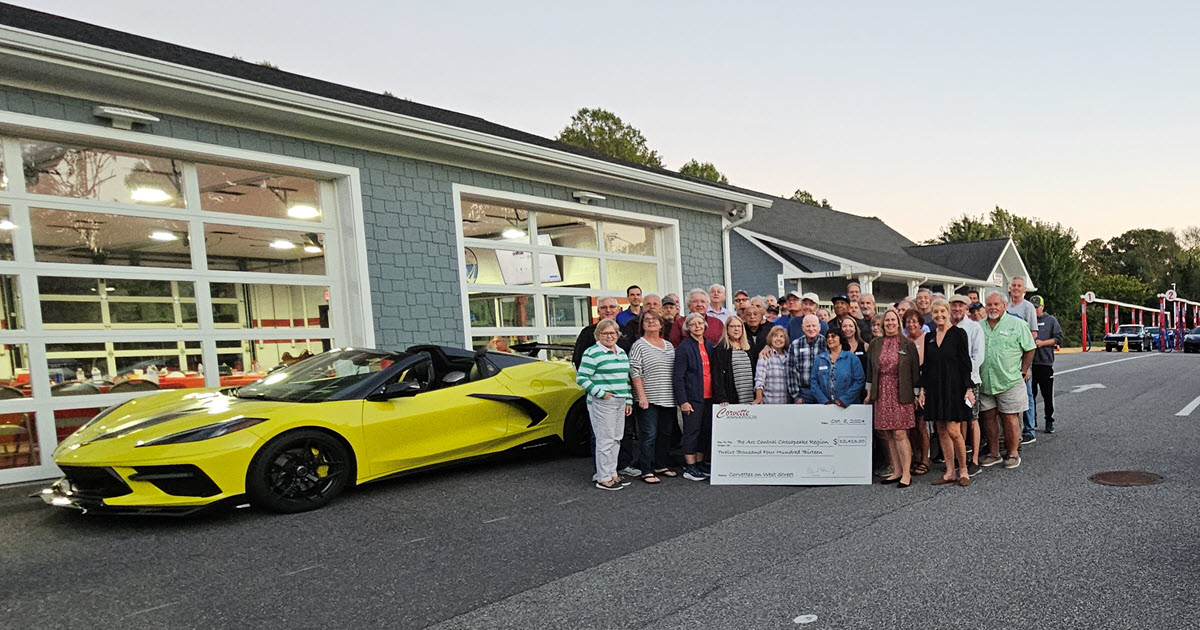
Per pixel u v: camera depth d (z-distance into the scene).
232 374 7.22
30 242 6.01
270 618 3.27
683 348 6.06
